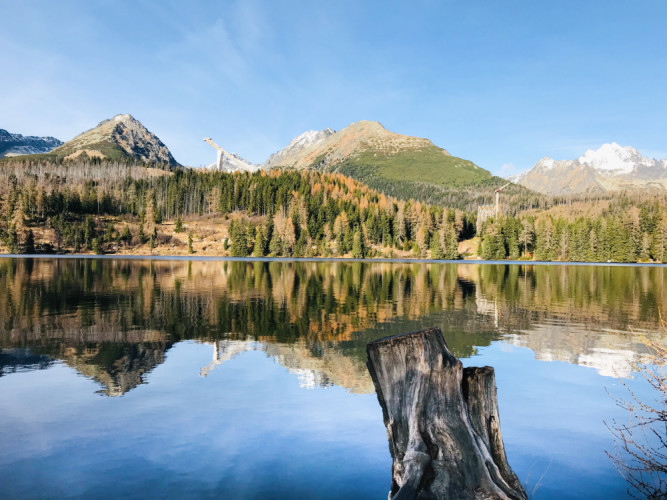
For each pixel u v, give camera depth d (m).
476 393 5.60
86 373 13.21
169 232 166.88
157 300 30.98
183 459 7.83
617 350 17.00
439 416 5.23
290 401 10.94
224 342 17.77
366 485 6.98
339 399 11.15
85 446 8.31
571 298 35.22
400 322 23.03
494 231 158.50
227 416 9.90
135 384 12.20
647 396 11.46
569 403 11.02
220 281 48.34
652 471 7.39
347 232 160.50
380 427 9.35
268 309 27.42
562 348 17.31
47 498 6.52
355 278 56.47
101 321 22.16
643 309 28.89
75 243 139.75
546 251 148.50
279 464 7.67
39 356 15.19
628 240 131.12
